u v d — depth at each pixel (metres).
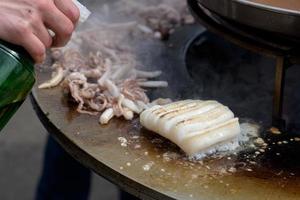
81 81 1.25
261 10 1.12
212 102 1.17
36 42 1.03
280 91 1.17
